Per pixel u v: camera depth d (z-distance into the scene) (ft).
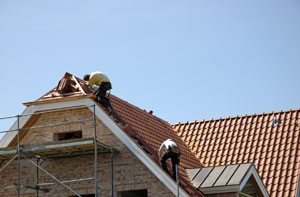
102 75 69.10
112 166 65.51
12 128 69.72
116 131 65.82
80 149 65.57
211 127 89.45
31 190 69.05
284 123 85.51
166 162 66.69
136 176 64.49
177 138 86.02
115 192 64.95
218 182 65.05
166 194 62.69
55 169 68.59
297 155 78.84
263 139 83.46
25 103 69.56
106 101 68.74
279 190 74.54
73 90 70.18
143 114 82.53
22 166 70.18
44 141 69.82
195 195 63.36
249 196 68.90
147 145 66.64
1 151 65.98
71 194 67.00
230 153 82.48
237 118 89.76
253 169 67.82
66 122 64.80
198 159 83.10
